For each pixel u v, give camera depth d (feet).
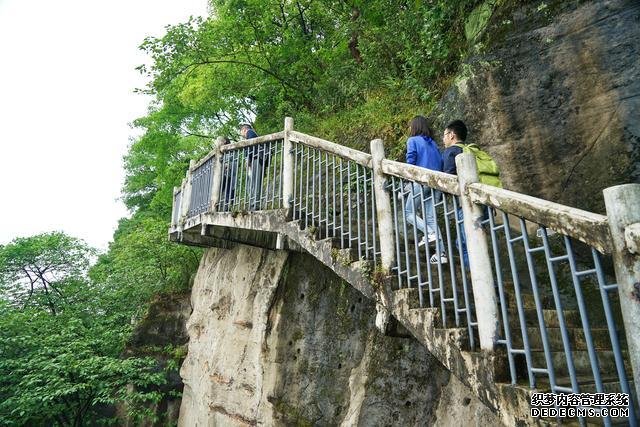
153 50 32.37
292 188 16.89
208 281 27.17
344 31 28.35
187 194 26.68
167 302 36.70
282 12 36.37
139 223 65.72
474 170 9.32
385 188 12.07
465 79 18.31
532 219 7.57
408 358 14.87
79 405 30.73
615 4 14.47
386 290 11.21
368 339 16.16
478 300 8.64
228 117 44.19
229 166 22.02
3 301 37.09
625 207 5.97
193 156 47.34
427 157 13.70
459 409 12.96
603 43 14.55
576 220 6.70
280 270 20.12
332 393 16.37
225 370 21.53
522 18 16.99
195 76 38.73
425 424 13.74
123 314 39.45
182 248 39.70
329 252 13.50
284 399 17.65
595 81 14.64
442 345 9.32
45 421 33.09
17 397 28.12
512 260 7.99
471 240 8.95
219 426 20.98
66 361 28.71
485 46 17.98
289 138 17.31
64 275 48.19
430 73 22.27
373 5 28.96
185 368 27.81
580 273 6.68
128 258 43.42
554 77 15.67
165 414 31.37
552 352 9.53
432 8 22.21
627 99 13.79
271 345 19.06
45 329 33.73
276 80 37.04
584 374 9.77
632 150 13.60
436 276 12.17
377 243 14.85
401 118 21.75
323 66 35.14
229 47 35.19
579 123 14.90
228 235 21.98
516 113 16.53
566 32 15.53
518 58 16.72
